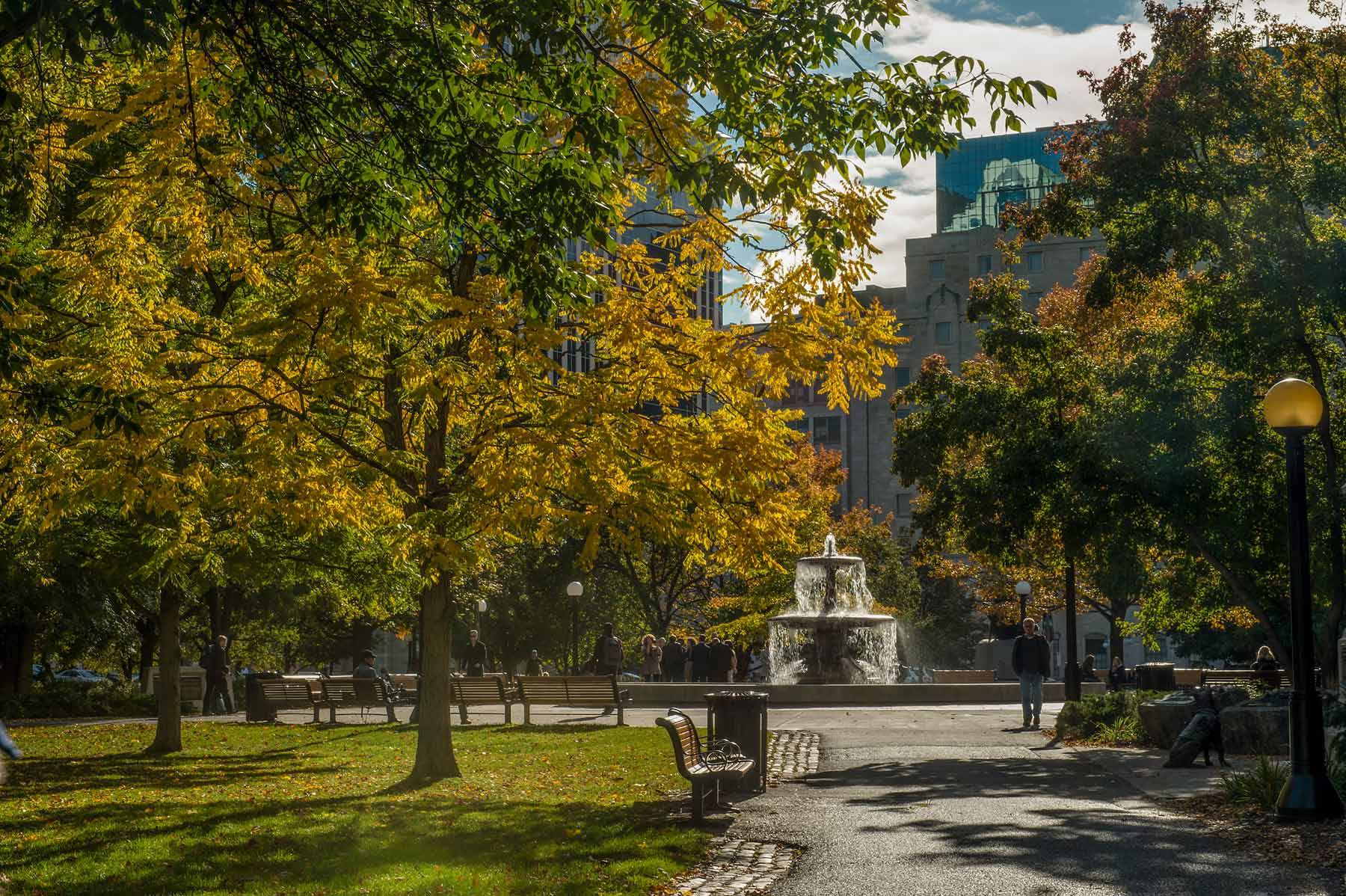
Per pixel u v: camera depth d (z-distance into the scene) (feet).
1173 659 278.87
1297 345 68.95
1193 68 69.10
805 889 29.76
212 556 59.16
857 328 45.57
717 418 47.57
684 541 47.65
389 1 32.99
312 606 131.75
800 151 34.17
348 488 48.70
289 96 33.83
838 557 127.13
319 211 37.01
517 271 33.58
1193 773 51.55
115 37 34.17
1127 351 77.41
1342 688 65.16
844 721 87.86
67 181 46.19
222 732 86.07
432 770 53.21
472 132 33.14
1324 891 28.71
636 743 69.36
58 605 98.89
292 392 46.96
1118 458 69.97
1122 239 72.13
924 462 81.71
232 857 33.78
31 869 32.19
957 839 36.37
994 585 179.83
